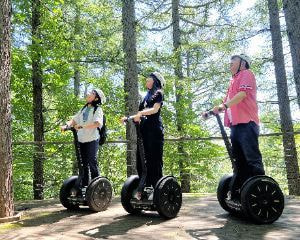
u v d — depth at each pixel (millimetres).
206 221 4211
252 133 4105
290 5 9102
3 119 4906
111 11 12617
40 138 11039
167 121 14547
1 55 4949
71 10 12414
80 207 5570
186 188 14234
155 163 4617
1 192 4730
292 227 3818
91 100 5414
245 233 3609
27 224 4430
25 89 10922
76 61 11430
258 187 3941
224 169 18984
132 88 11281
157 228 3949
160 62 13516
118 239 3541
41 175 10891
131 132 10758
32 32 10891
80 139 5445
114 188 15172
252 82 4156
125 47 11523
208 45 13797
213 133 16297
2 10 5020
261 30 13398
